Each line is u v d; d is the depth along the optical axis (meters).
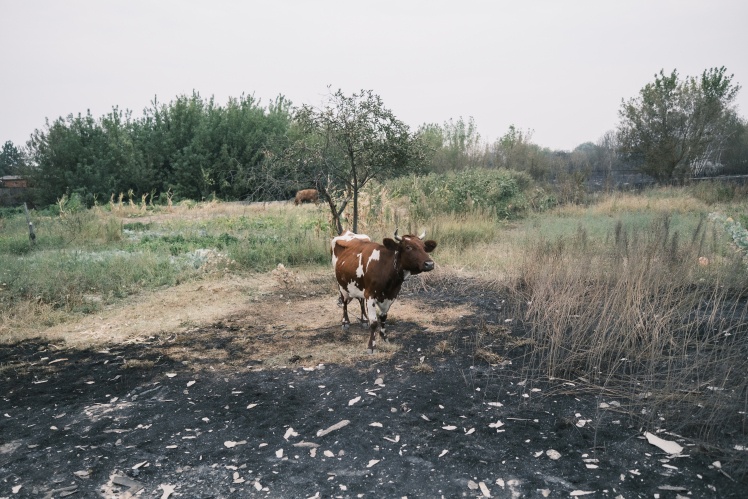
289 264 11.66
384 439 4.31
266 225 17.69
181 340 6.89
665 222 9.64
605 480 3.70
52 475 3.93
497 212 17.83
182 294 9.31
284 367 5.90
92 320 7.88
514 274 9.41
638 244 9.00
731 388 4.92
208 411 4.89
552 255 9.21
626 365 5.67
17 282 9.11
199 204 29.03
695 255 8.84
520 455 4.05
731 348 5.51
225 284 9.98
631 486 3.62
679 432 4.29
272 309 8.32
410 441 4.28
